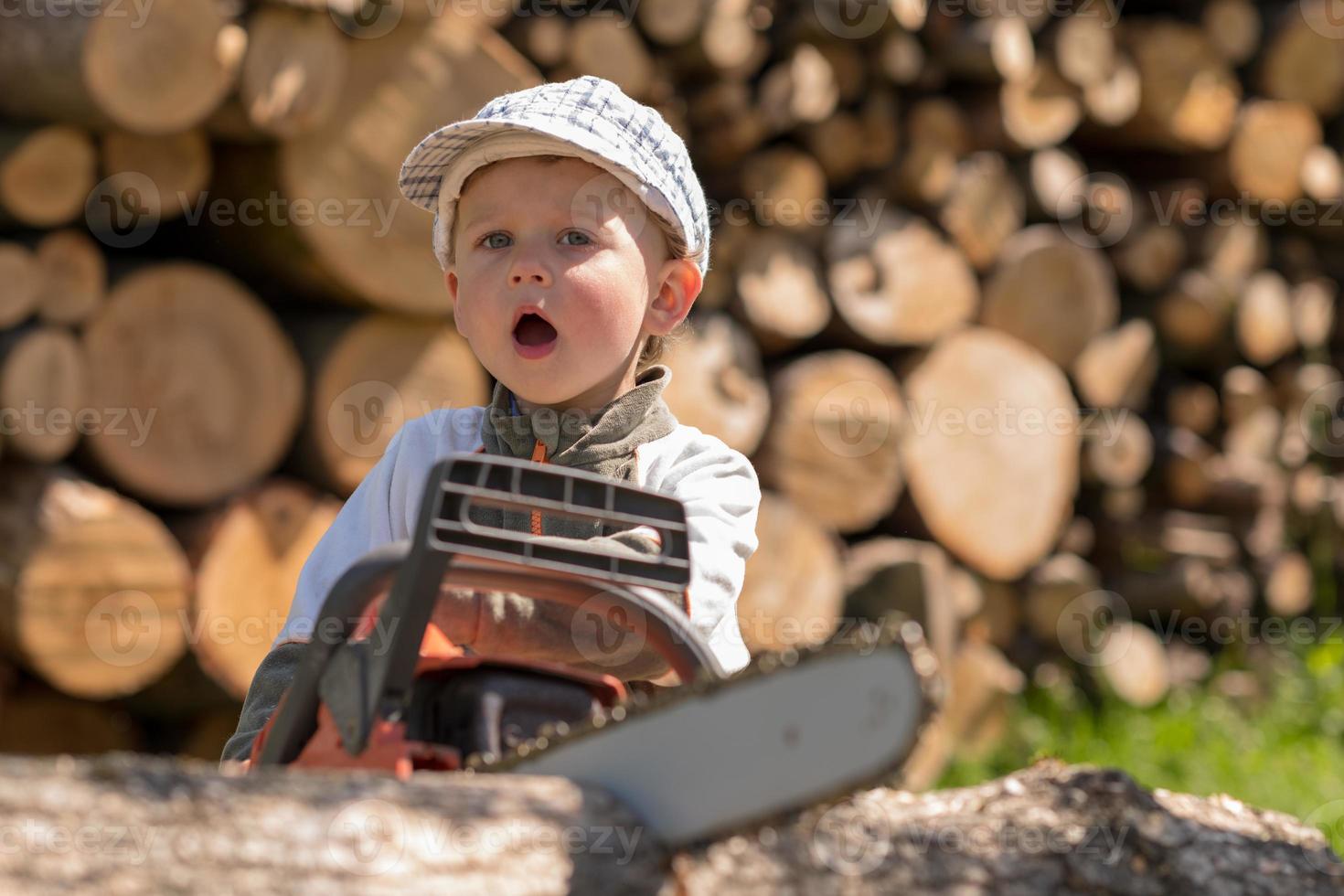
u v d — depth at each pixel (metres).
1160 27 5.38
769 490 4.39
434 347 3.74
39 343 3.19
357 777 0.94
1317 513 5.97
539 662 1.31
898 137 4.73
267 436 3.53
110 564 3.26
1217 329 5.56
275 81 3.31
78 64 3.04
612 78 3.97
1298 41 5.68
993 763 4.71
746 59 4.23
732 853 1.04
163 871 0.85
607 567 1.09
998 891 1.10
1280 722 5.09
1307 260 6.07
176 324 3.40
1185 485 5.59
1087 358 5.23
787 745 0.96
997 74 4.78
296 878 0.87
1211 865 1.16
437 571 1.04
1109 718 4.99
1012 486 4.89
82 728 3.49
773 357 4.58
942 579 4.65
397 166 3.57
